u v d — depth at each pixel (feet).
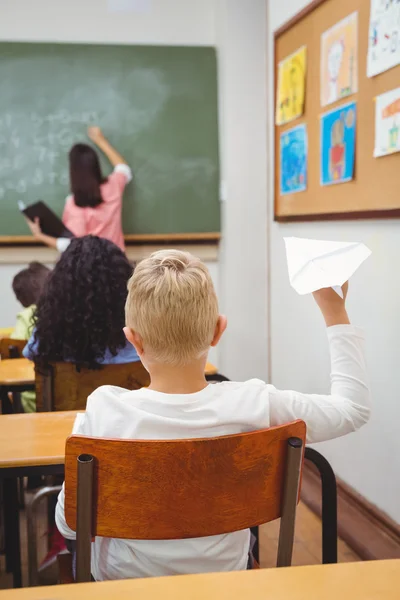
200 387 3.41
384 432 7.07
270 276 10.56
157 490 3.06
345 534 7.41
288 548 3.33
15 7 12.67
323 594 2.29
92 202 12.01
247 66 12.66
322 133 8.21
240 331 13.16
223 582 2.36
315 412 3.45
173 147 13.32
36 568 5.00
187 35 13.29
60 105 12.89
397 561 2.53
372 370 7.27
